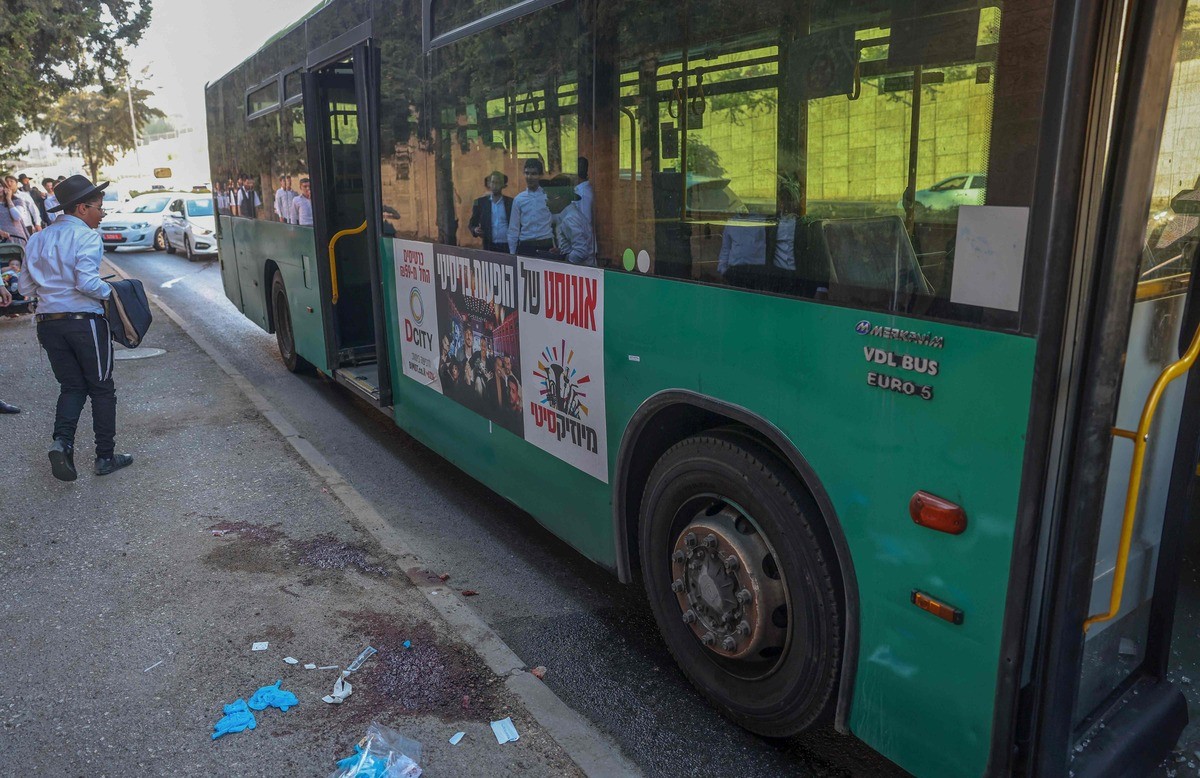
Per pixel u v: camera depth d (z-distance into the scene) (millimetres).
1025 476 2133
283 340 9570
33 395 8172
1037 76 2012
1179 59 2178
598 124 3568
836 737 3291
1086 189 1989
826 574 2779
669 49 3133
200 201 23188
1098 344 2078
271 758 2973
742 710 3201
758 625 3031
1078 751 2588
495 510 5645
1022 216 2068
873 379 2477
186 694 3354
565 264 3922
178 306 14906
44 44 25891
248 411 7449
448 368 5320
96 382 5746
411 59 5328
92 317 5656
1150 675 2930
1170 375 2188
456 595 4152
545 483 4379
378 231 6211
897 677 2559
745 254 2893
